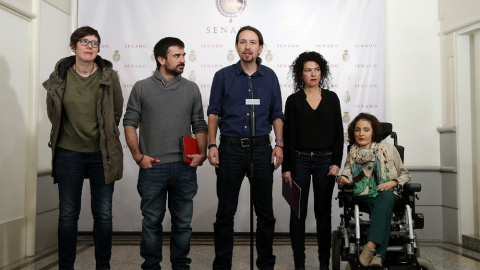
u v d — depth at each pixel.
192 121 2.97
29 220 3.82
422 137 4.79
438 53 4.81
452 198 4.58
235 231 4.73
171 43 2.83
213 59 4.77
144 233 2.79
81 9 4.72
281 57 4.77
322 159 3.17
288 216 4.71
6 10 3.53
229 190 2.89
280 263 3.59
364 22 4.76
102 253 2.84
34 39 3.88
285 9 4.77
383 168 3.07
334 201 4.68
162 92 2.84
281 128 3.04
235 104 2.92
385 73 4.74
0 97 3.45
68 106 2.73
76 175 2.75
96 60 2.87
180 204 2.87
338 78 4.75
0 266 3.45
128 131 2.77
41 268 3.40
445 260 3.75
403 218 3.03
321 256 3.20
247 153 2.87
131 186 4.70
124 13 4.75
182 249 2.86
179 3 4.77
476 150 4.46
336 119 3.21
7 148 3.54
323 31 4.77
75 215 2.77
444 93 4.73
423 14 4.82
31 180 3.83
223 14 4.78
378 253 2.76
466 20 4.36
